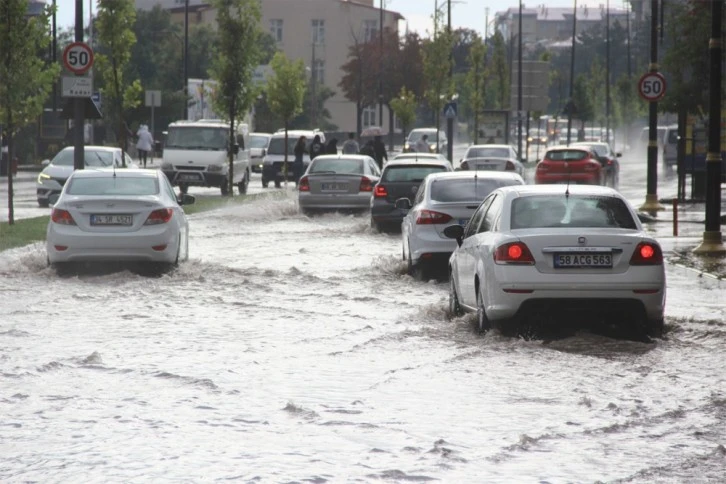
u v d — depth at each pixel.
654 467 16.30
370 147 108.56
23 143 143.62
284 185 116.69
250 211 73.25
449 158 130.25
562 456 16.89
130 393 21.20
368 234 59.34
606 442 17.77
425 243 40.84
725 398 21.02
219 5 96.06
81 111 61.84
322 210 70.69
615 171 103.06
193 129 96.31
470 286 29.97
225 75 96.00
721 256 47.78
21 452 16.92
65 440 17.64
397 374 23.27
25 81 59.94
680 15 78.00
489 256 27.92
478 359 25.02
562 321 28.59
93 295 35.53
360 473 15.77
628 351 26.17
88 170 42.84
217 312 32.34
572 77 186.88
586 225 28.00
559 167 91.69
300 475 15.63
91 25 125.38
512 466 16.28
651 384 22.33
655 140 74.25
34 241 51.34
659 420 19.28
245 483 15.23
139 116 167.00
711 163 48.38
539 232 27.53
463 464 16.34
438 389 21.77
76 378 22.62
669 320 30.73
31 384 22.00
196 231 61.00
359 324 30.30
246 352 25.84
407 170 60.28
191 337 27.91
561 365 24.33
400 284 39.53
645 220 65.88
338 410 19.84
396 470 15.92
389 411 19.81
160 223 40.28
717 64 48.31
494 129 134.00
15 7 59.78
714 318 31.20
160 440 17.64
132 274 40.28
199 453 16.84
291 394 21.22
